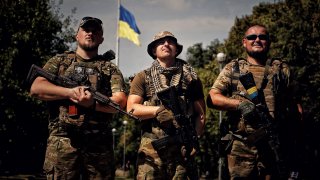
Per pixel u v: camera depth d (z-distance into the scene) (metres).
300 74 21.56
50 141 4.55
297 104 5.34
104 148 4.60
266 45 5.22
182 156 4.86
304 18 22.47
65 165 4.47
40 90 4.37
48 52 19.31
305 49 22.19
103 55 4.81
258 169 5.05
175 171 4.84
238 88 5.16
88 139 4.53
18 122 18.47
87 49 4.68
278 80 5.15
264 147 5.00
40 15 18.50
